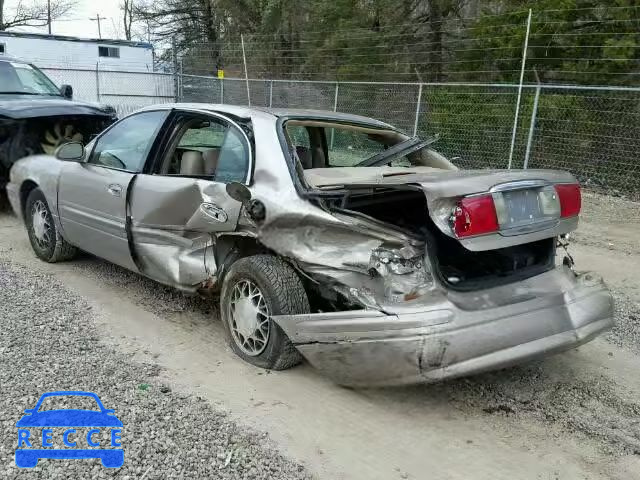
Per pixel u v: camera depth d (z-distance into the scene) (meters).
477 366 3.17
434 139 4.61
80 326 4.42
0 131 7.55
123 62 25.12
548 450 3.20
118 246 4.89
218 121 4.34
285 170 3.75
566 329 3.47
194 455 2.93
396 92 14.20
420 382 3.17
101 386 3.52
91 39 24.16
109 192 4.88
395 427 3.35
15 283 5.27
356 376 3.33
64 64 23.48
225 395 3.56
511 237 3.32
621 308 5.53
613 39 12.84
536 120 11.93
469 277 3.50
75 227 5.39
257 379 3.77
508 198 3.35
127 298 5.11
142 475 2.75
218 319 4.76
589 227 8.88
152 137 4.68
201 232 4.20
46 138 7.84
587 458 3.14
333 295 3.67
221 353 4.13
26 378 3.54
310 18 22.89
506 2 16.11
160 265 4.52
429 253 3.30
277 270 3.71
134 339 4.29
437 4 18.52
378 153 4.88
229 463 2.89
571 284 3.75
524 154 12.12
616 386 3.94
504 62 15.35
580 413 3.58
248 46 24.33
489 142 12.62
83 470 2.75
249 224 3.83
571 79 13.85
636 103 10.97
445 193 3.18
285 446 3.09
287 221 3.61
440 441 3.24
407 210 4.02
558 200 3.60
